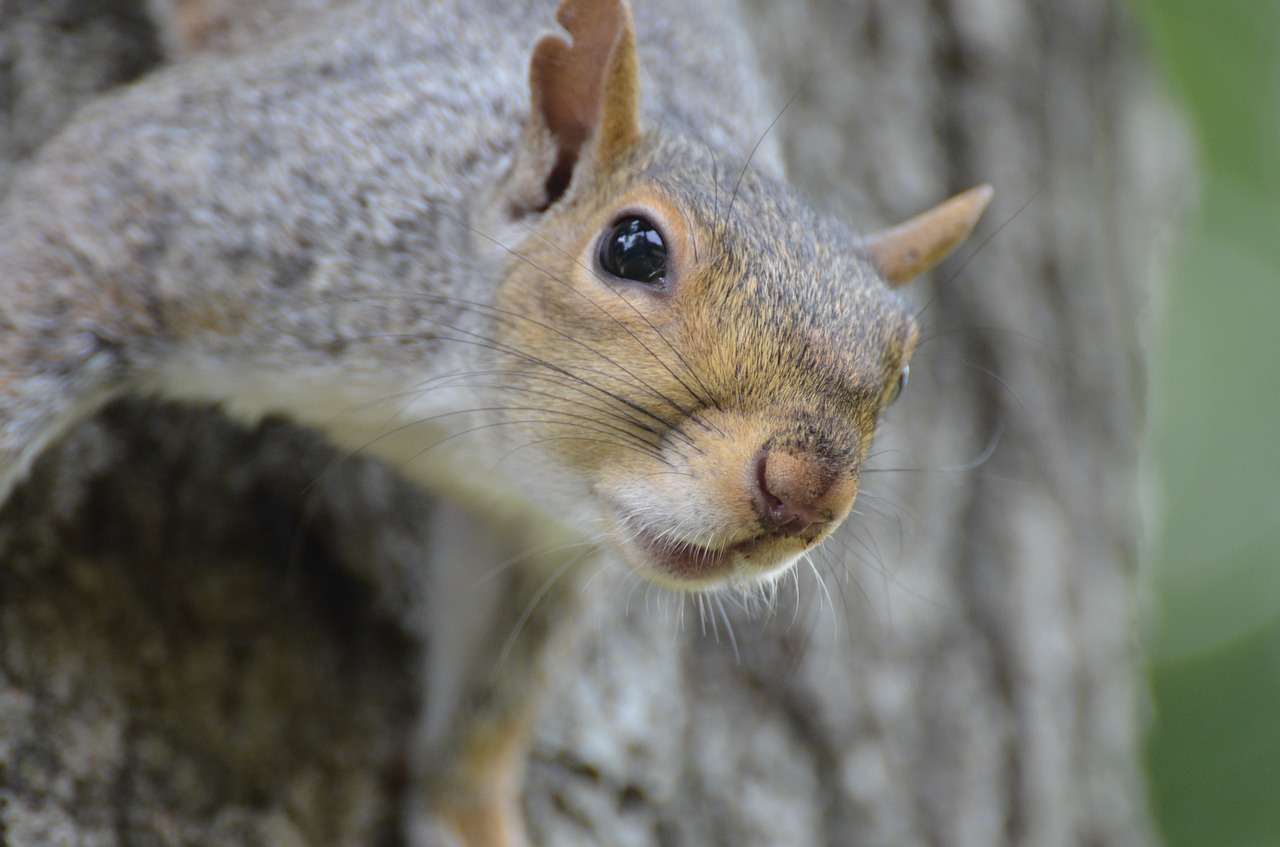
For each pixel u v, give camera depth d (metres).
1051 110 1.44
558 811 1.34
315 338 1.30
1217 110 2.04
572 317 1.29
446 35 1.32
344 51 1.31
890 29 1.42
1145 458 1.54
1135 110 1.57
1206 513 2.26
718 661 1.36
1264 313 2.25
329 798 1.32
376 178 1.30
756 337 1.28
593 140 1.30
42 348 1.29
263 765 1.31
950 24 1.43
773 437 1.28
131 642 1.31
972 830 1.38
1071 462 1.43
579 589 1.33
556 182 1.30
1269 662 2.08
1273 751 1.99
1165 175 1.63
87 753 1.30
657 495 1.29
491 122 1.31
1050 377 1.42
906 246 1.32
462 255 1.30
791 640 1.37
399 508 1.34
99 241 1.29
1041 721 1.40
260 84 1.31
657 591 1.35
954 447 1.40
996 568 1.40
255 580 1.32
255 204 1.30
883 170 1.41
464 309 1.30
